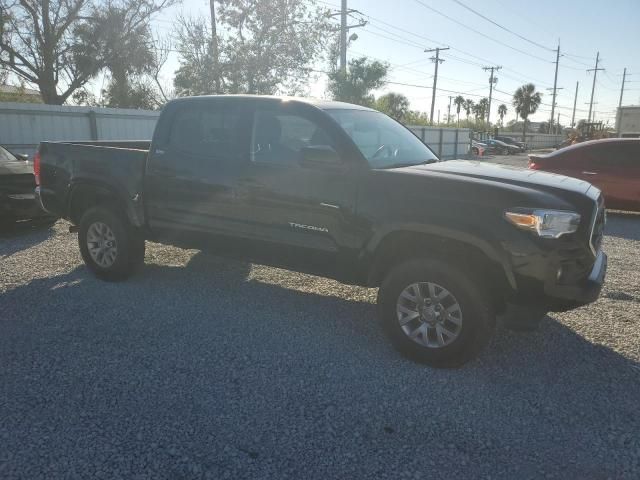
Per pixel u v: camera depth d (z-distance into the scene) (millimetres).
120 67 31391
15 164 8555
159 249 7191
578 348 4199
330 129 4250
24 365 3814
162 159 5129
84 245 5801
